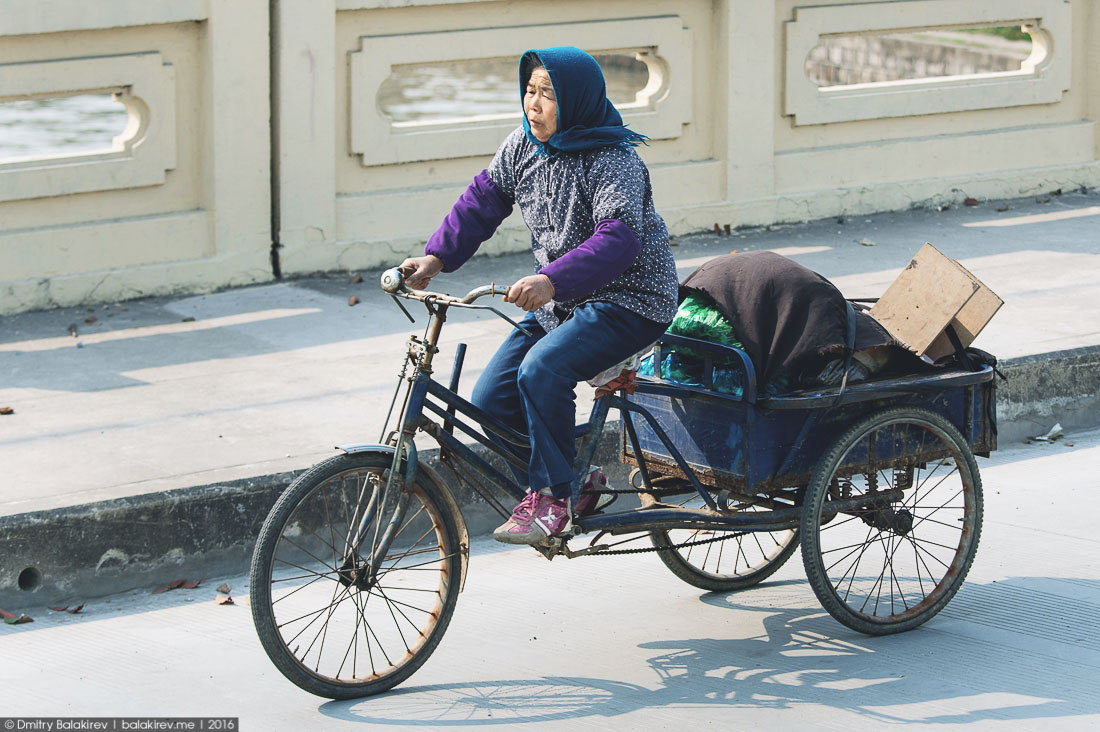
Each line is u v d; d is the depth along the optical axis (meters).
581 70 4.55
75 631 5.35
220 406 7.13
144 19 9.03
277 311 9.07
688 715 4.54
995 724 4.46
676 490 5.33
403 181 10.25
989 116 12.39
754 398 4.85
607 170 4.56
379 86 10.00
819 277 5.05
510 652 5.09
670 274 4.77
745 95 11.17
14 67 8.73
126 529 5.75
